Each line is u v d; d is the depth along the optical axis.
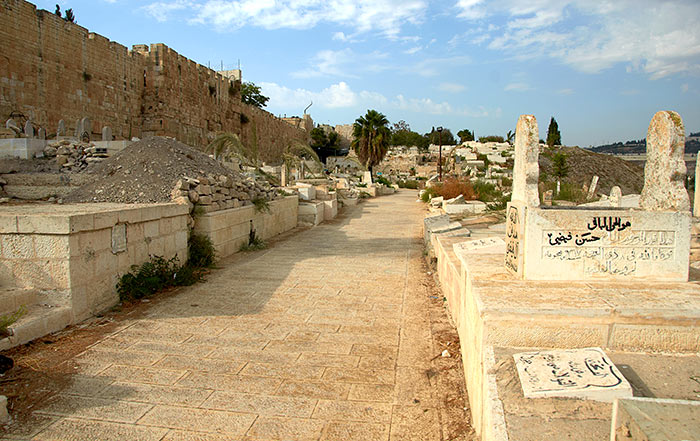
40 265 5.35
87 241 5.61
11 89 23.61
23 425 3.34
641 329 3.20
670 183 4.02
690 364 3.03
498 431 2.34
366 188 34.03
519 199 4.21
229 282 7.66
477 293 3.63
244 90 74.12
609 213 3.96
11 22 23.56
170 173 9.18
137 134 34.19
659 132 4.14
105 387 3.93
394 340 5.08
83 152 14.07
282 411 3.57
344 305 6.42
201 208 8.88
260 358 4.56
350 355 4.66
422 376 4.18
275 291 7.12
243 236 11.01
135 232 6.68
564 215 3.96
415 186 50.75
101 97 30.25
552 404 2.53
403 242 12.40
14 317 4.79
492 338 3.28
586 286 3.82
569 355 2.93
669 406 2.01
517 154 4.36
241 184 11.26
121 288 6.30
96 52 29.73
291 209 15.41
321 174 28.92
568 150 72.19
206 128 42.03
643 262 3.98
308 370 4.30
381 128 48.53
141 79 34.47
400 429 3.33
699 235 6.43
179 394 3.82
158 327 5.42
